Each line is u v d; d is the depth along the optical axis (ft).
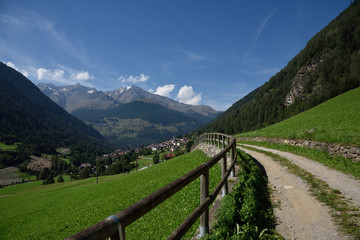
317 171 39.47
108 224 5.30
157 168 98.84
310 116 124.26
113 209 52.06
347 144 48.11
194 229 23.73
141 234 28.60
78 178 447.01
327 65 430.61
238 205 19.65
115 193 75.77
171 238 8.98
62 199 119.85
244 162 38.93
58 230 53.26
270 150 77.05
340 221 19.39
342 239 16.55
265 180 35.24
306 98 445.37
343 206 22.76
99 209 57.31
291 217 21.13
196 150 114.01
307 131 75.61
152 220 31.76
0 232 75.46
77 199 100.07
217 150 65.98
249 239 15.07
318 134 65.82
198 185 41.19
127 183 89.92
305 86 474.49
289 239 17.08
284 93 553.23
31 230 65.41
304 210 22.59
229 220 16.99
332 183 31.48
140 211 7.02
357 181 31.68
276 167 45.93
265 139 105.91
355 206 22.56
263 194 27.76
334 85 347.56
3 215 116.57
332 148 52.75
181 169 69.97
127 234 29.89
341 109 108.17
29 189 348.79
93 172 575.79
